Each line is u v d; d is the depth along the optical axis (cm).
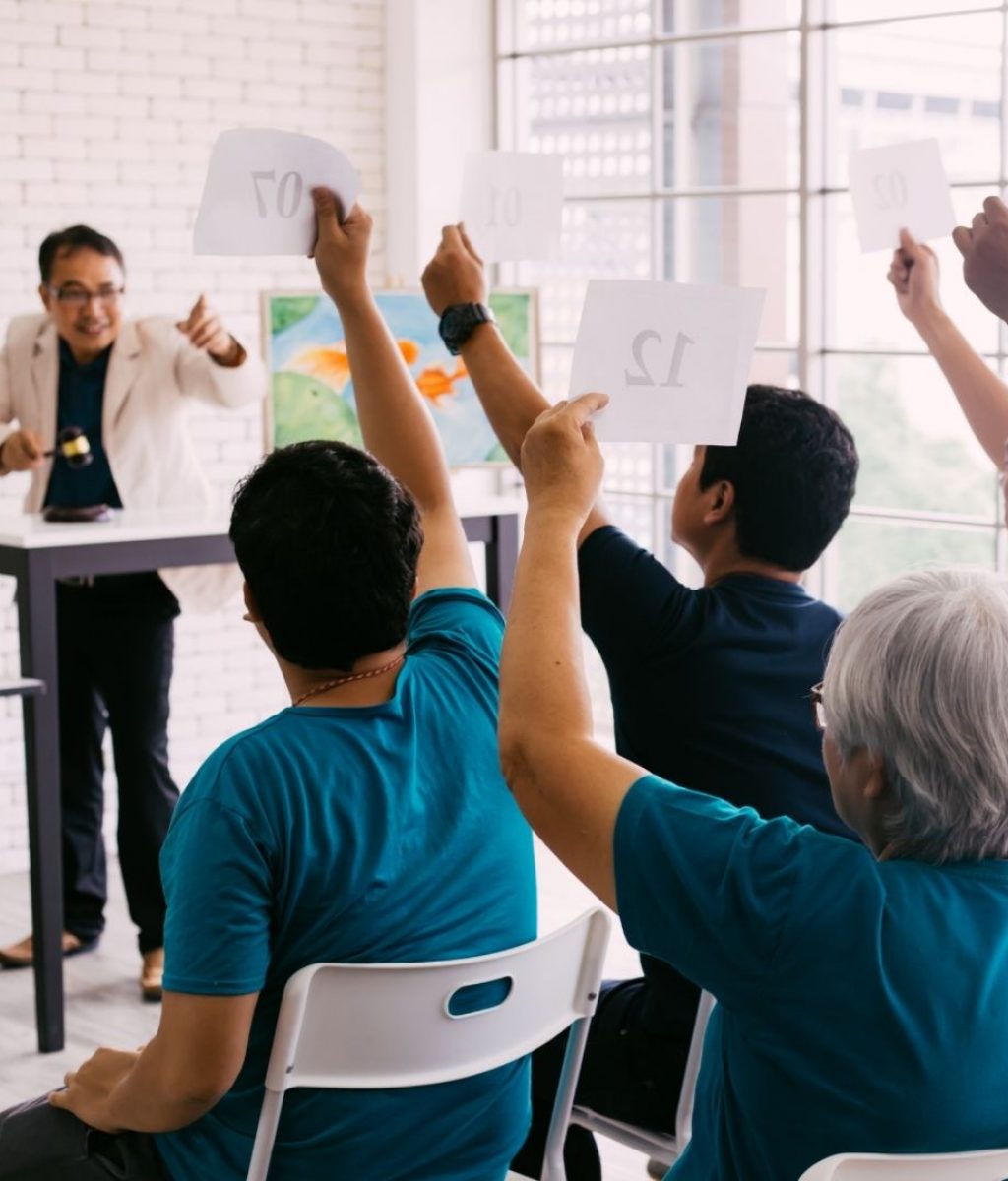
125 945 439
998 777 123
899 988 121
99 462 414
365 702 170
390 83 618
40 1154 175
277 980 163
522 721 127
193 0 561
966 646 123
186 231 567
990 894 125
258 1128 161
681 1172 136
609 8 621
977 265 187
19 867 530
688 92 609
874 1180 121
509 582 439
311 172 194
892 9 546
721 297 141
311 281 598
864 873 123
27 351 417
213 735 584
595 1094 215
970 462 579
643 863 123
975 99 529
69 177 539
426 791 169
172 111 561
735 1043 128
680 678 199
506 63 636
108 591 395
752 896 122
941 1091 122
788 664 202
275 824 158
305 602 166
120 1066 177
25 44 525
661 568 202
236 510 171
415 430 204
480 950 171
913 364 577
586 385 142
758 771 199
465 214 229
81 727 418
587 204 641
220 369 407
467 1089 172
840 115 565
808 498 203
